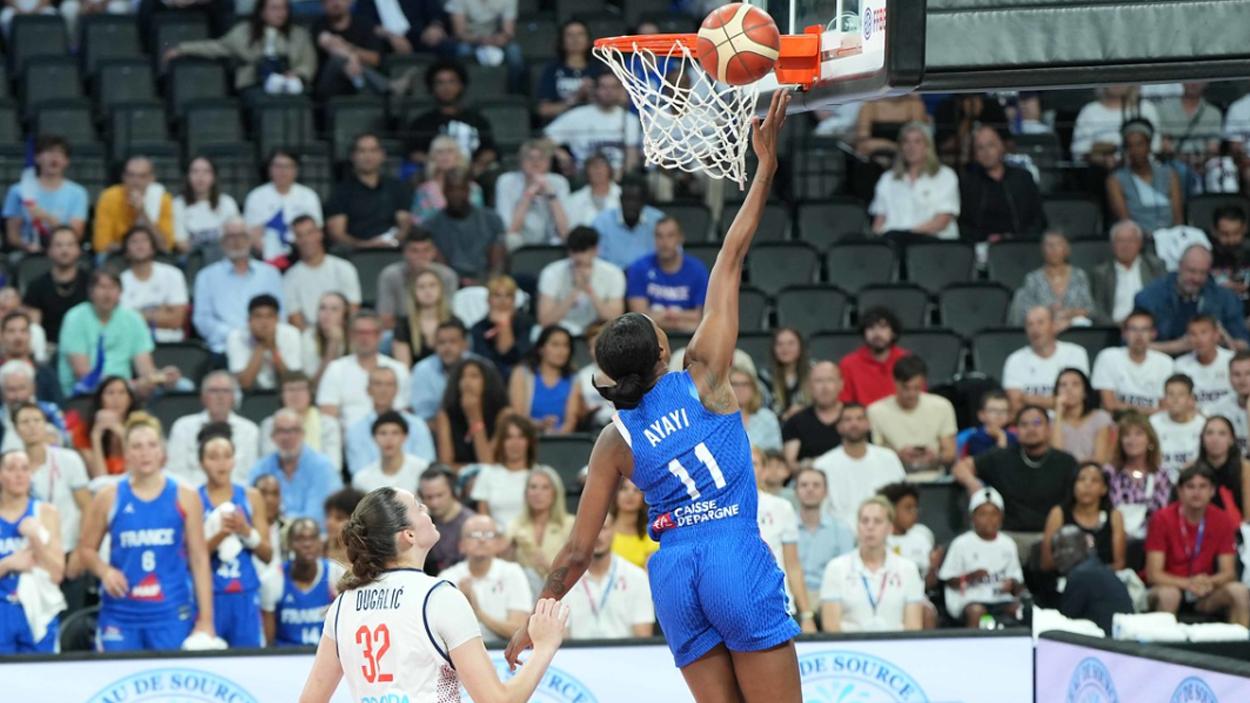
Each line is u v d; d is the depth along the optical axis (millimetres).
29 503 13664
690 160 8594
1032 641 12898
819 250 20469
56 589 13633
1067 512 15453
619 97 21906
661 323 18406
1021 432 15898
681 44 8633
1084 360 17688
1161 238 20172
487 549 13531
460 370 16422
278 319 17875
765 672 7602
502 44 24547
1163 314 18688
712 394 7754
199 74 23203
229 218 20156
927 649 12883
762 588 7574
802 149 21656
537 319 18719
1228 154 21391
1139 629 13203
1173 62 8672
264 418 16906
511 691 7934
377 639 8125
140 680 12359
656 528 7781
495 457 15711
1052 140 21750
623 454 7746
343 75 23078
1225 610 15094
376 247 19734
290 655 12453
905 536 15133
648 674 12648
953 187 20578
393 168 21641
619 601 13875
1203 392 17641
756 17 8125
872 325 17391
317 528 13984
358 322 16781
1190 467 15242
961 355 18516
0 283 18844
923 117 21859
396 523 8219
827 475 15828
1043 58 8680
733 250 7883
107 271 17641
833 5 8711
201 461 14180
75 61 23609
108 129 22203
